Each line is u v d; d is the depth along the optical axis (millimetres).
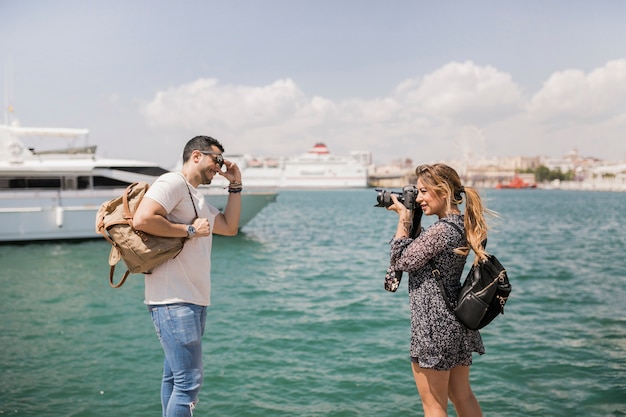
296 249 20797
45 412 4961
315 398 5316
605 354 6637
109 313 9562
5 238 22109
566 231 29828
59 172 23516
